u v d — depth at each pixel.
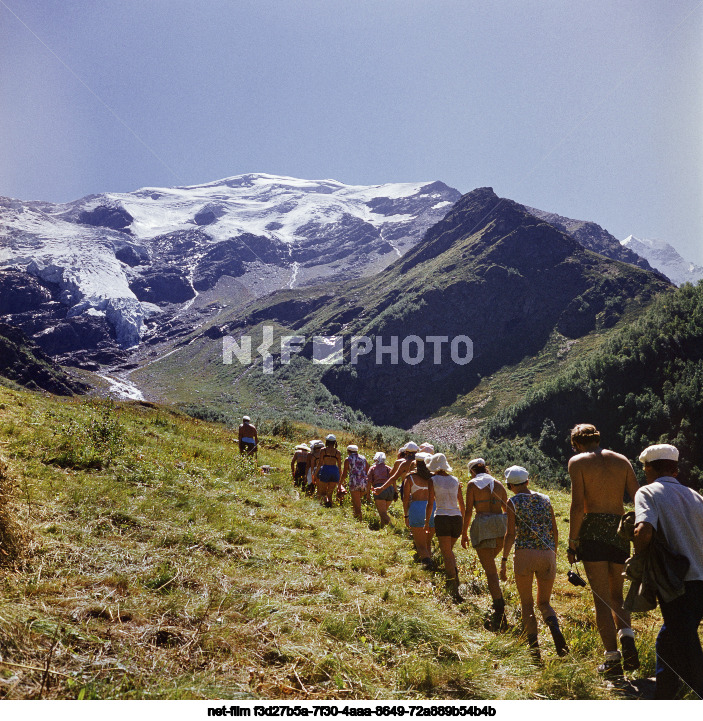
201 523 6.86
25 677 3.21
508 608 6.06
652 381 115.62
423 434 184.25
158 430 15.65
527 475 5.43
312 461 11.34
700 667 3.64
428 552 7.42
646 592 3.88
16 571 4.49
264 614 4.54
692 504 3.87
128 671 3.49
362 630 4.69
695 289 130.62
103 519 6.13
